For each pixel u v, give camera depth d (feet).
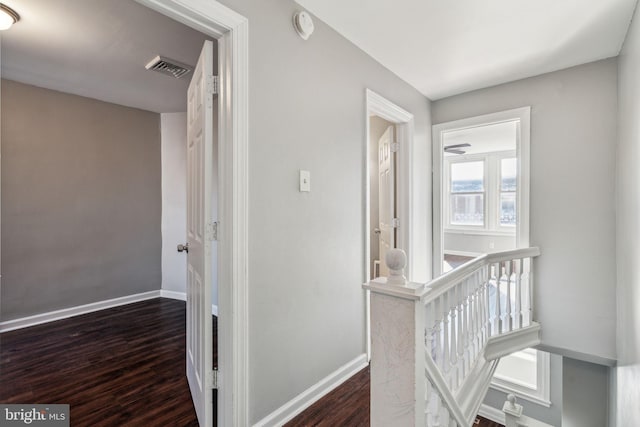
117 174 11.99
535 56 7.95
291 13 5.63
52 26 6.65
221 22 4.50
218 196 4.89
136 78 9.42
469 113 10.27
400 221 9.85
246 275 4.83
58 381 6.75
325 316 6.38
